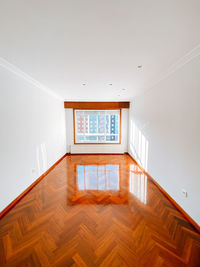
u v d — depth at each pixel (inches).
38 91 118.2
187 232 61.1
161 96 98.8
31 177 104.4
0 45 56.1
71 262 48.0
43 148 127.5
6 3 36.2
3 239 57.6
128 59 69.7
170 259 48.9
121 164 162.2
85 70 84.6
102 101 197.8
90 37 50.9
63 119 193.9
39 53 63.3
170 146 86.3
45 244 54.9
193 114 65.0
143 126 139.9
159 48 59.1
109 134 212.8
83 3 36.4
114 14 40.2
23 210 76.9
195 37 51.0
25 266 46.8
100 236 58.6
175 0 35.3
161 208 78.7
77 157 193.6
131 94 155.8
